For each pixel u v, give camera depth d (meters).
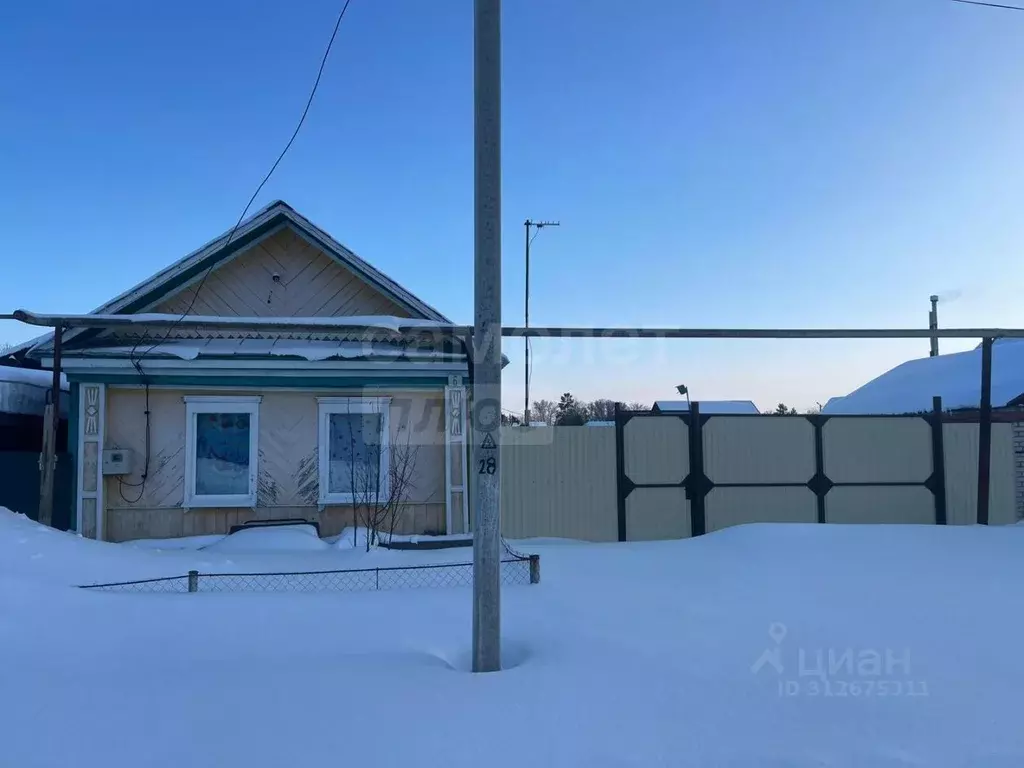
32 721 3.41
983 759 3.12
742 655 4.41
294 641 4.65
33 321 8.76
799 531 8.80
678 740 3.28
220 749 3.16
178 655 4.37
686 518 10.83
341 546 9.20
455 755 3.13
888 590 6.18
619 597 5.93
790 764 3.08
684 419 10.96
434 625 5.03
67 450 10.11
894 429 11.17
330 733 3.32
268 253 11.03
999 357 17.11
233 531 9.90
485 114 4.62
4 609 4.98
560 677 4.02
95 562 6.58
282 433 10.45
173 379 10.14
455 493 10.41
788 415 11.05
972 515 11.20
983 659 4.35
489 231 4.61
